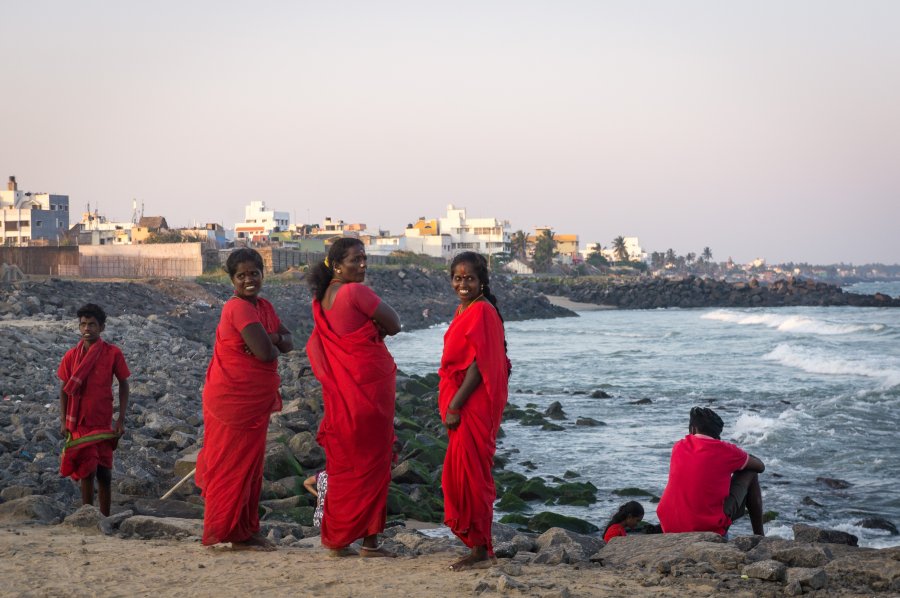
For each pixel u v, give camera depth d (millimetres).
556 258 165875
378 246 112562
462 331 5133
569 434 18156
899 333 50344
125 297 41438
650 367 32688
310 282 5570
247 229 127125
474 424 5121
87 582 4887
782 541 5609
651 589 4664
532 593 4457
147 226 101875
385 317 5398
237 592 4605
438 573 5066
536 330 58312
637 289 101625
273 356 5777
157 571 5168
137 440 12219
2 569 5230
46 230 96938
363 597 4449
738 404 22406
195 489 9781
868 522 10930
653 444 16812
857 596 4469
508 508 12039
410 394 21359
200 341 34125
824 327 54844
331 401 5426
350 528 5516
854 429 17281
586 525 10867
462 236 140125
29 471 9680
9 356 19797
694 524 6641
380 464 5512
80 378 7281
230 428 5719
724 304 98375
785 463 14672
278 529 7492
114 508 8508
